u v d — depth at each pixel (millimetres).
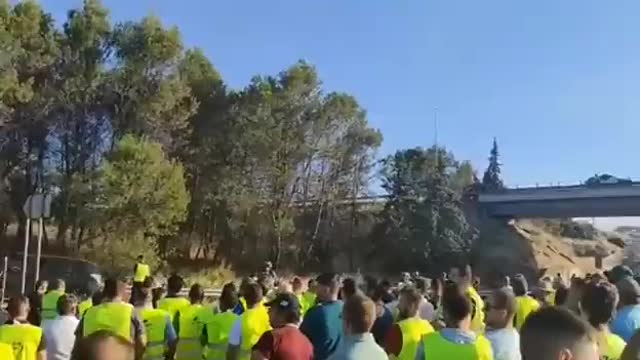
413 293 7984
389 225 72562
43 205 18938
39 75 51469
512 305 6832
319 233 69312
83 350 3109
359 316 6195
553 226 107688
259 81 60656
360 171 69750
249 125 59562
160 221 48000
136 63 51406
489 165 119312
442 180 75625
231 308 10250
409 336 7723
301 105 61938
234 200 60000
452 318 6453
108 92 52156
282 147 61156
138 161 46969
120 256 46125
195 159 59625
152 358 9820
